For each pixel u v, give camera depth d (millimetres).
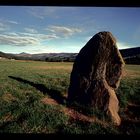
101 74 11148
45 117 9398
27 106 10562
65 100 12078
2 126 8391
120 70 11102
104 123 9516
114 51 11086
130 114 11430
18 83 17969
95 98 10742
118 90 16219
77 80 11625
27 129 8297
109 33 11266
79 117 9961
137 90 17109
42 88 15820
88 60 11461
